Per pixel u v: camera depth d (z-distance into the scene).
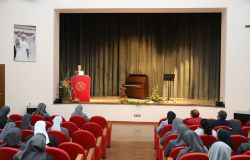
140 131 9.34
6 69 9.90
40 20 10.20
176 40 13.05
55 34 10.48
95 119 6.82
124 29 13.30
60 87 10.83
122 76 13.42
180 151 3.83
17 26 9.97
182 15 12.90
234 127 5.51
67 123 5.64
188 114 10.30
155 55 13.26
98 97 13.01
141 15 13.20
